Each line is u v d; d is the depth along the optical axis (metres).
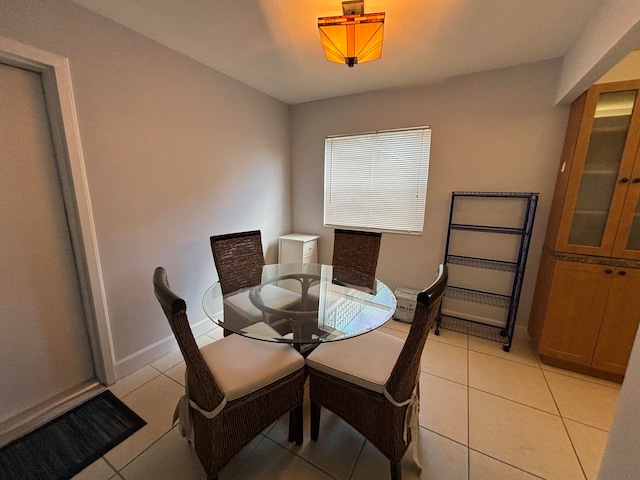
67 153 1.53
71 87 1.50
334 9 1.51
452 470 1.31
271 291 1.99
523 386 1.87
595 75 1.60
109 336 1.81
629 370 0.86
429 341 2.42
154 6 1.50
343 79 2.51
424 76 2.42
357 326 1.48
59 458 1.35
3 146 1.38
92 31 1.56
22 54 1.31
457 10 1.51
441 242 2.73
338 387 1.31
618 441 0.87
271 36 1.80
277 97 3.04
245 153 2.76
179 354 2.19
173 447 1.41
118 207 1.80
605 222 1.83
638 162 1.69
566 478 1.28
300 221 3.54
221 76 2.40
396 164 2.84
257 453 1.39
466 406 1.70
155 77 1.91
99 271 1.73
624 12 1.19
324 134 3.17
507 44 1.86
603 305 1.87
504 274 2.49
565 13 1.51
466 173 2.50
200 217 2.38
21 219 1.47
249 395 1.21
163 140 2.02
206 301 1.82
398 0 1.43
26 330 1.54
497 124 2.32
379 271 3.12
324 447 1.43
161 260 2.11
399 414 1.18
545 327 2.06
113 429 1.51
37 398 1.61
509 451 1.41
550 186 2.21
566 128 2.09
